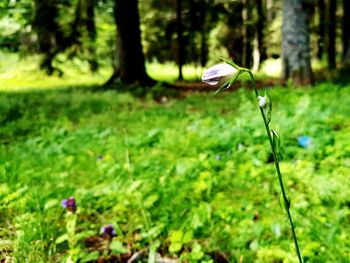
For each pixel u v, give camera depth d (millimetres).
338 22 23109
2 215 3299
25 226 2797
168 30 24266
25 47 15852
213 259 2645
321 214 2982
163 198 3463
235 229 2916
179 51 17641
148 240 2838
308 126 5160
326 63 20984
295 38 11188
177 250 2611
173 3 22953
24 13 14211
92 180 4230
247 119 5684
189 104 9094
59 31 13391
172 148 5047
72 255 2611
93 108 8781
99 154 5188
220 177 3939
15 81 15641
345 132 4949
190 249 2783
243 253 2609
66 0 12969
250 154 4461
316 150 4258
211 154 4676
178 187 3699
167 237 2945
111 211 3420
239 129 5215
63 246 2846
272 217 3068
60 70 15148
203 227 2943
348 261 2361
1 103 8555
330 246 2492
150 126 6789
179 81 16953
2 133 6641
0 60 17375
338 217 2854
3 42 16797
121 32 13539
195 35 21578
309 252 2453
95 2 13688
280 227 2803
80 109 8594
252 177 3861
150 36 24734
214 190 3719
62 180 4188
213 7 21344
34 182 4043
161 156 4809
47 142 5797
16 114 8188
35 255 2555
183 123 6656
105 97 10062
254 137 4977
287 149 4383
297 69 11211
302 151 4270
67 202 3184
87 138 5969
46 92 11805
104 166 4402
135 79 13594
